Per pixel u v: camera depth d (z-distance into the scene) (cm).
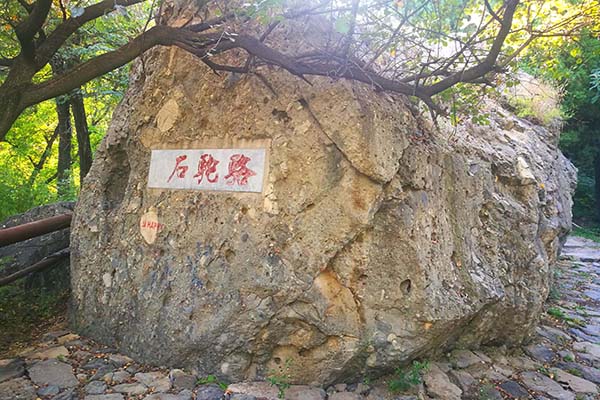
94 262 437
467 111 422
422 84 368
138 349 381
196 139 395
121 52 301
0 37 459
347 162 335
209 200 375
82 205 465
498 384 372
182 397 319
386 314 343
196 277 365
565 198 679
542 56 416
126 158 457
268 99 361
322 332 327
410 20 352
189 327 354
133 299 397
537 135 660
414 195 368
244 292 339
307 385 331
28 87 288
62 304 502
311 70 327
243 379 337
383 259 348
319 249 333
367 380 343
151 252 400
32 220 580
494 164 479
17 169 1064
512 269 445
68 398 317
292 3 340
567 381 391
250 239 346
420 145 388
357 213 331
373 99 349
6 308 492
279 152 348
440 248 379
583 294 692
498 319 426
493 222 445
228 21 354
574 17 331
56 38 297
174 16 428
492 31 364
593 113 1316
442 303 353
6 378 342
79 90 733
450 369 379
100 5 304
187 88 408
